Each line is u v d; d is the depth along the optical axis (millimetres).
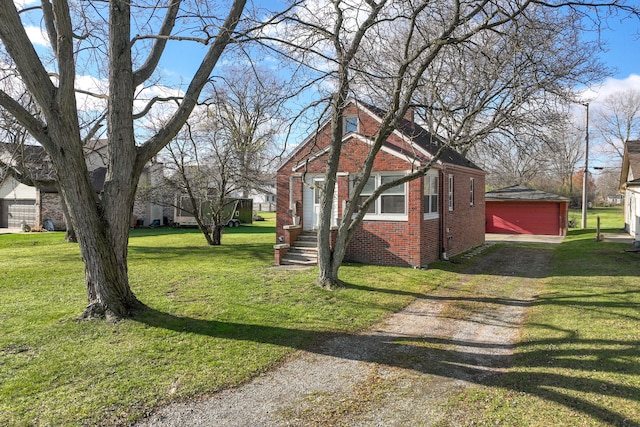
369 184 14344
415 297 9922
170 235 27406
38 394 4797
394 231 13945
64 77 6660
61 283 10891
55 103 6730
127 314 7578
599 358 5699
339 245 10641
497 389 5020
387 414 4496
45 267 13461
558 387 4926
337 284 10633
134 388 5000
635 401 4496
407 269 13328
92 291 7578
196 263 14742
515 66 9078
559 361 5715
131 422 4297
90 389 4945
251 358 6020
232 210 31484
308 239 15148
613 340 6367
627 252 16016
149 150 7875
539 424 4168
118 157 7500
